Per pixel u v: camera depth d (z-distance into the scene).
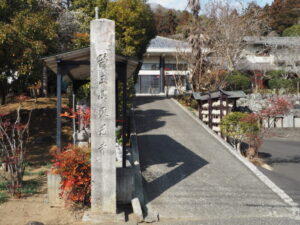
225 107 13.73
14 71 10.69
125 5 18.48
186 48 24.83
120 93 11.55
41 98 17.38
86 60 6.59
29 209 5.85
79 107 8.62
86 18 16.69
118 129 9.44
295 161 11.68
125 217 5.67
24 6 11.27
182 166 9.16
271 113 11.44
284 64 29.86
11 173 6.53
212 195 7.09
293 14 41.25
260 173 8.68
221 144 11.80
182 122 15.65
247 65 28.23
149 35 21.50
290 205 6.64
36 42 9.97
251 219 5.90
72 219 5.50
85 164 5.80
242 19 24.86
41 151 10.08
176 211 6.24
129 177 6.33
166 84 28.27
